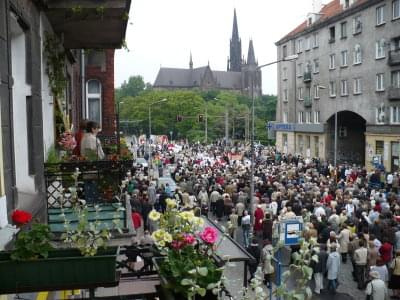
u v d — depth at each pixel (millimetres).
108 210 8742
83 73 26672
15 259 4586
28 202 7578
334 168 35156
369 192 24875
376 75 45188
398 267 14352
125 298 5227
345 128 54906
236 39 177250
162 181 30906
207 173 33594
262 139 101125
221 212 24203
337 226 18125
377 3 44469
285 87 65750
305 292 4348
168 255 4676
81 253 4812
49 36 11023
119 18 11391
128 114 119312
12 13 7430
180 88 166750
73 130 19094
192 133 103312
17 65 8430
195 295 4492
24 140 8445
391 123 43312
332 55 53281
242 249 6836
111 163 9125
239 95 139875
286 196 22812
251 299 4625
